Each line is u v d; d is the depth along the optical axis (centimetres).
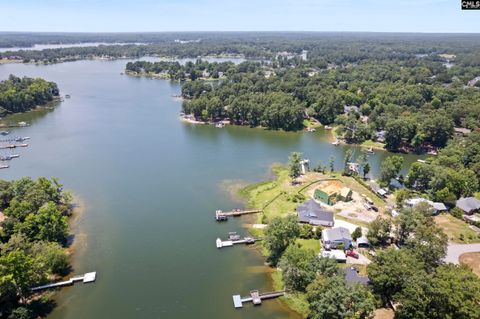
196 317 7162
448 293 6122
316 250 9081
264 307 7425
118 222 10494
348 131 18525
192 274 8381
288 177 13538
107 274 8325
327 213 10350
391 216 10531
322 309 6344
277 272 8456
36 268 7438
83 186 12756
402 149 17262
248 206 11538
